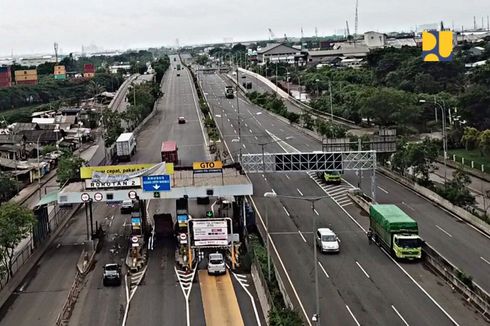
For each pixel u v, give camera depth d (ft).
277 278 168.04
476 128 385.09
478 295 153.58
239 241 211.61
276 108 578.25
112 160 382.42
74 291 176.45
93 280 186.09
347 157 257.55
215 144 399.85
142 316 157.07
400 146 305.32
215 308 160.76
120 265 198.90
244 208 217.97
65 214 258.98
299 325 133.39
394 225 193.26
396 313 150.82
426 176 288.92
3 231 177.27
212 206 270.46
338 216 248.32
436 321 145.28
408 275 178.29
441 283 171.42
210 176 230.89
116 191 211.41
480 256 193.26
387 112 441.27
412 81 543.39
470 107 387.34
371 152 248.11
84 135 516.73
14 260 194.49
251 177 329.11
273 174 335.67
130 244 221.46
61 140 483.10
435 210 253.03
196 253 201.05
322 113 526.98
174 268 194.90
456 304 155.84
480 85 416.05
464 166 327.67
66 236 236.84
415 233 193.47
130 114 499.92
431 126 445.37
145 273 190.80
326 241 201.46
